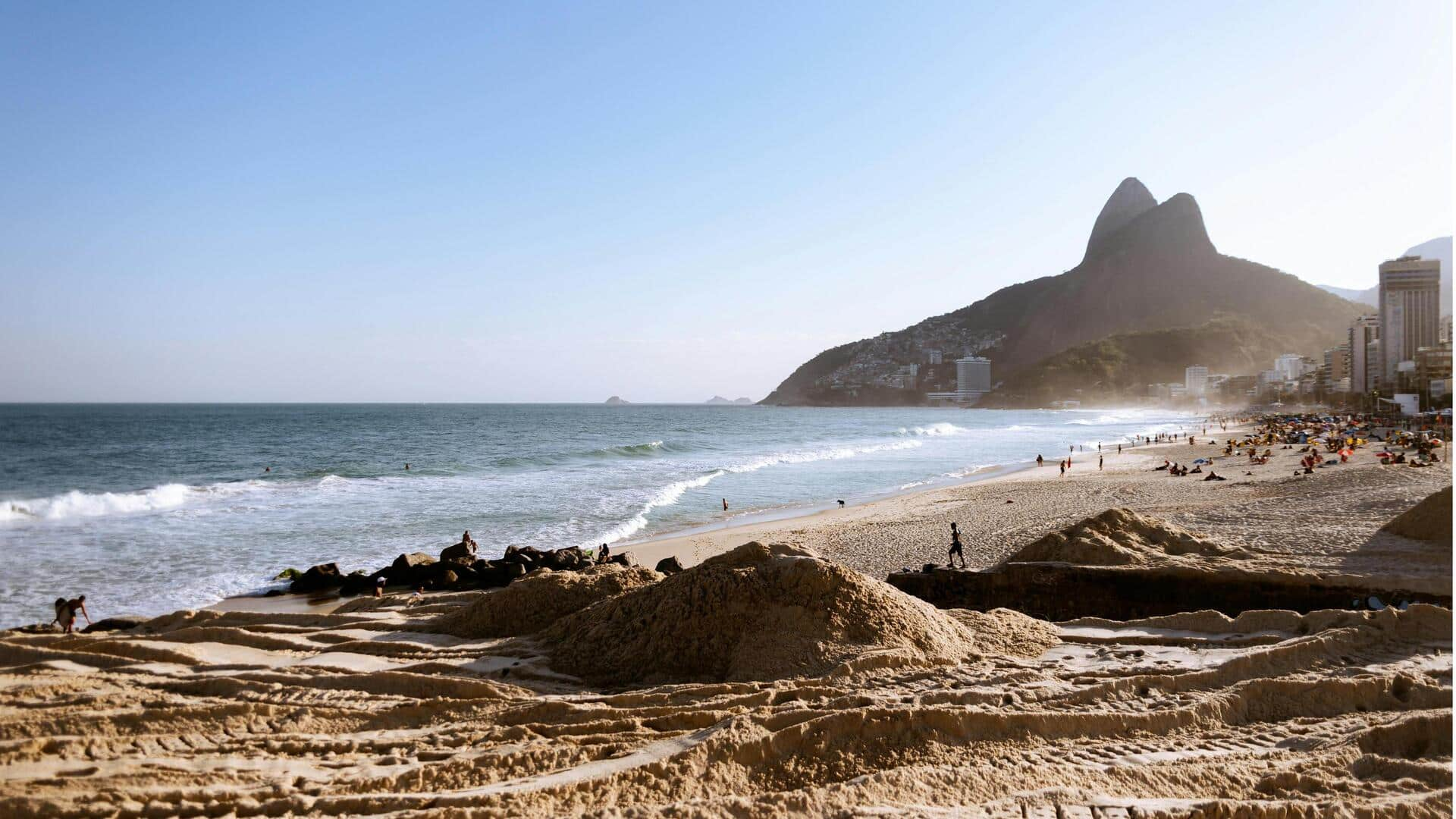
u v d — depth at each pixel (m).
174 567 17.52
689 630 7.39
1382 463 33.97
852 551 18.98
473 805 4.30
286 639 8.53
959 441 73.06
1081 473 39.31
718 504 29.58
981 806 4.30
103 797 4.36
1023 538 19.36
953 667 6.92
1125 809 4.29
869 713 5.23
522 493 31.80
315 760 5.06
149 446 59.38
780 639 7.15
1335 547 13.57
